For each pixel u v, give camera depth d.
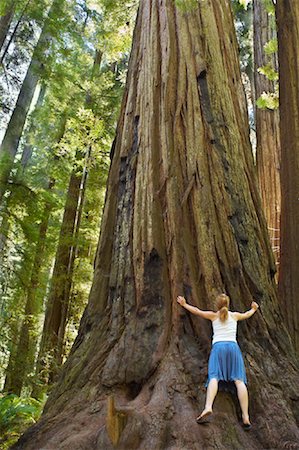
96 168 16.66
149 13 8.31
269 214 14.25
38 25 12.73
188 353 5.02
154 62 7.54
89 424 4.45
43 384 12.67
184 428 4.12
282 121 9.06
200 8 8.20
